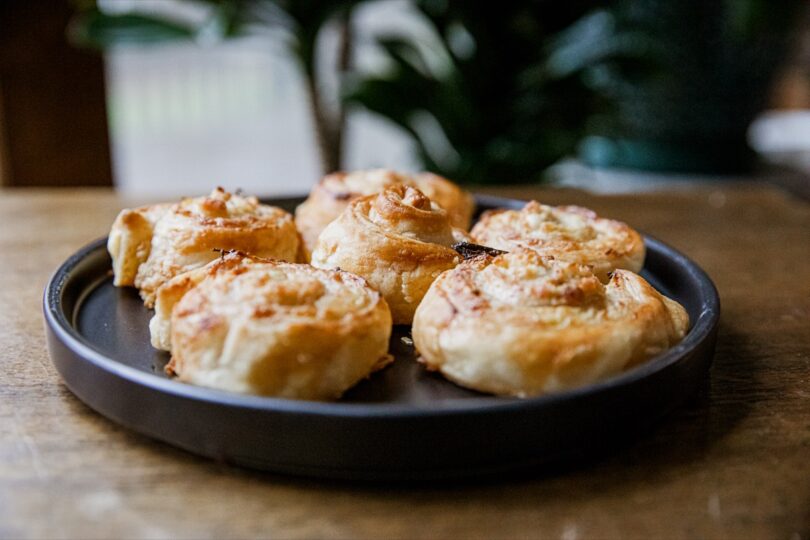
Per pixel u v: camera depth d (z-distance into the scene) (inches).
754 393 14.0
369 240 14.8
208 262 15.3
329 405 11.4
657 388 12.3
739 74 35.7
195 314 12.5
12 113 31.6
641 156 40.3
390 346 14.3
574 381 12.4
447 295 13.3
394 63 31.3
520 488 11.7
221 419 11.6
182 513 11.2
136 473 11.8
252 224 15.8
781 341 15.8
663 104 37.6
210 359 12.2
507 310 12.8
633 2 34.8
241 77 57.4
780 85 45.3
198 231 15.4
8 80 31.1
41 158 32.7
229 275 13.0
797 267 19.6
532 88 30.2
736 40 34.4
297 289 12.8
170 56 55.7
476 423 11.4
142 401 11.9
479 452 11.5
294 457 11.5
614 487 11.8
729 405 13.6
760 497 11.7
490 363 12.5
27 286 17.6
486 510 11.4
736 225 22.6
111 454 12.2
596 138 39.1
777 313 17.1
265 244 15.7
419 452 11.4
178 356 12.7
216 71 56.9
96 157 33.6
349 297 13.1
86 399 12.7
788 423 13.2
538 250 15.5
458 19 28.7
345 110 31.8
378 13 46.1
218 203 16.0
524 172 30.0
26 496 11.4
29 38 30.8
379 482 11.8
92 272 16.6
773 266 19.7
